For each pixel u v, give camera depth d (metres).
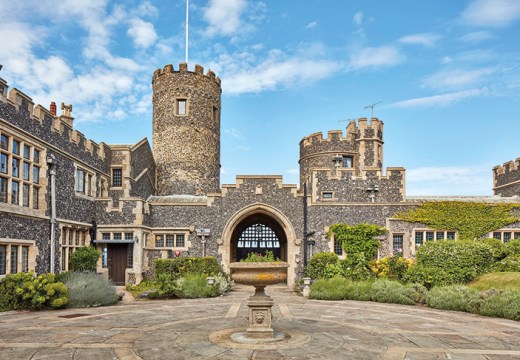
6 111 13.12
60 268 16.38
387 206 20.97
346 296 15.79
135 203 19.42
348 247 20.39
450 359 7.16
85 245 18.78
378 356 7.23
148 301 15.06
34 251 14.61
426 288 15.43
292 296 16.98
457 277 16.69
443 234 20.88
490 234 20.83
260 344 7.91
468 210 20.91
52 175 15.87
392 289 14.96
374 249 20.52
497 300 12.09
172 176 26.14
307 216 21.06
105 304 13.73
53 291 12.55
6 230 13.08
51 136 16.08
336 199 22.53
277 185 21.42
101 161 20.69
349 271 19.30
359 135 29.11
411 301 14.45
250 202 21.33
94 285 13.90
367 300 15.45
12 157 13.62
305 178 30.14
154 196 25.50
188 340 8.24
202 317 11.20
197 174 26.36
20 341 8.27
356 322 10.65
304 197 21.19
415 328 9.94
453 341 8.58
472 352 7.66
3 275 13.02
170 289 15.78
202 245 21.00
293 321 10.62
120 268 19.14
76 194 17.94
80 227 18.12
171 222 21.25
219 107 28.67
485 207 20.95
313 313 12.16
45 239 15.39
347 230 20.50
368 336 8.84
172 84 26.70
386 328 9.86
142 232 19.50
